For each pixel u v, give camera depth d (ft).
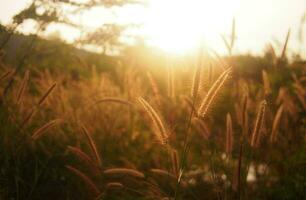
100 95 6.81
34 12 4.94
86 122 6.06
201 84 3.16
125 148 6.22
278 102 5.83
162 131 3.34
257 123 3.57
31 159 4.86
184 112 6.04
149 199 4.37
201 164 5.83
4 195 4.04
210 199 5.02
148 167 5.88
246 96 3.76
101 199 3.96
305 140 5.50
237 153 4.57
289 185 4.92
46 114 5.74
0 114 4.49
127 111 6.78
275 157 5.24
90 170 5.04
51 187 4.72
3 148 4.25
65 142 5.42
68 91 7.11
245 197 3.77
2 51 5.08
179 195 4.69
